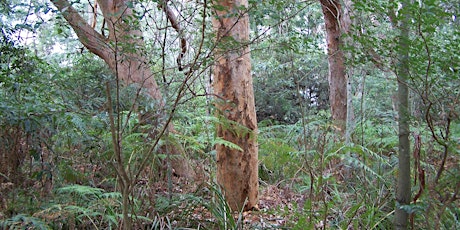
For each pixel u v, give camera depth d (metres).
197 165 4.50
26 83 2.99
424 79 2.17
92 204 2.97
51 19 2.36
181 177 4.21
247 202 4.09
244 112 4.05
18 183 2.87
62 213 2.59
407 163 2.35
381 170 3.86
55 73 2.90
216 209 3.22
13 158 2.82
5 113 2.71
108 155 3.49
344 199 3.52
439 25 2.09
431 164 2.72
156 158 3.50
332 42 6.56
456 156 2.47
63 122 3.07
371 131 4.62
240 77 3.99
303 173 4.38
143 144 3.19
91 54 4.45
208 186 3.56
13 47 3.14
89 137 3.32
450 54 2.03
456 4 1.93
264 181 5.12
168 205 3.24
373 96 6.22
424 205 2.26
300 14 5.80
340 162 3.97
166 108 2.54
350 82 4.95
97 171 3.60
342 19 3.33
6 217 2.64
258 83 10.07
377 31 2.52
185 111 3.65
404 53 2.10
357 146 3.40
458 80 2.09
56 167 3.14
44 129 3.02
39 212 2.53
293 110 10.38
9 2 2.92
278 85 9.84
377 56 2.28
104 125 3.46
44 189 3.02
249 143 4.09
